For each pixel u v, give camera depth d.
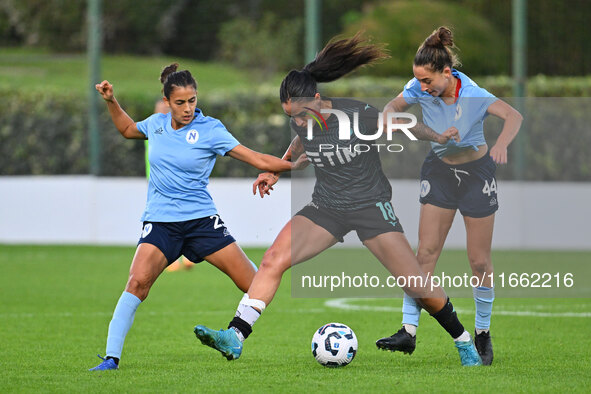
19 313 34.31
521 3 58.50
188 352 25.77
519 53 58.81
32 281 45.03
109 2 68.12
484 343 23.67
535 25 64.75
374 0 78.94
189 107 22.14
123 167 64.62
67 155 65.38
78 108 65.38
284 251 22.05
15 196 62.50
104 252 59.53
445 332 29.95
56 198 61.94
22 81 70.88
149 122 23.44
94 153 61.53
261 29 81.88
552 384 20.09
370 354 25.47
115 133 64.31
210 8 70.56
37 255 57.62
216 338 20.91
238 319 21.59
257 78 80.44
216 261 23.30
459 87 22.78
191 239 23.14
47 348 26.33
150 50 70.12
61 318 33.03
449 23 72.75
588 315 34.38
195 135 22.77
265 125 65.25
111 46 69.62
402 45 73.88
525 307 37.03
